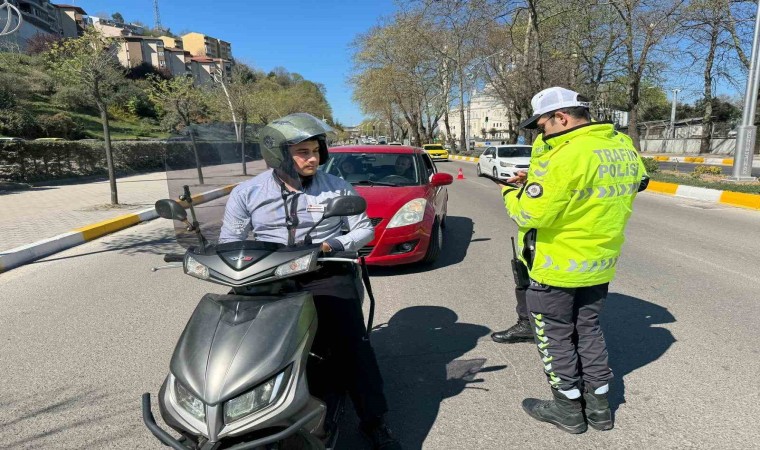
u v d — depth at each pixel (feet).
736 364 11.32
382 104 167.94
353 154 23.00
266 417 6.21
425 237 18.86
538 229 8.49
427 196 19.88
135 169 78.64
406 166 22.24
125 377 11.39
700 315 14.26
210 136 8.80
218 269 6.96
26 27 204.23
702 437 8.77
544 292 8.70
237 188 8.53
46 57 39.17
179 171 8.92
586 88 86.63
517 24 81.41
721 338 12.70
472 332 13.60
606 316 14.33
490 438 8.96
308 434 6.61
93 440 9.07
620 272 18.69
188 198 8.75
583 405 9.48
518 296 12.41
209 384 6.12
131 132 134.10
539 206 7.83
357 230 8.50
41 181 58.44
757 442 8.58
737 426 9.04
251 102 92.32
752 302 15.25
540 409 9.44
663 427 9.11
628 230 26.63
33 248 23.03
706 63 82.58
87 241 27.12
